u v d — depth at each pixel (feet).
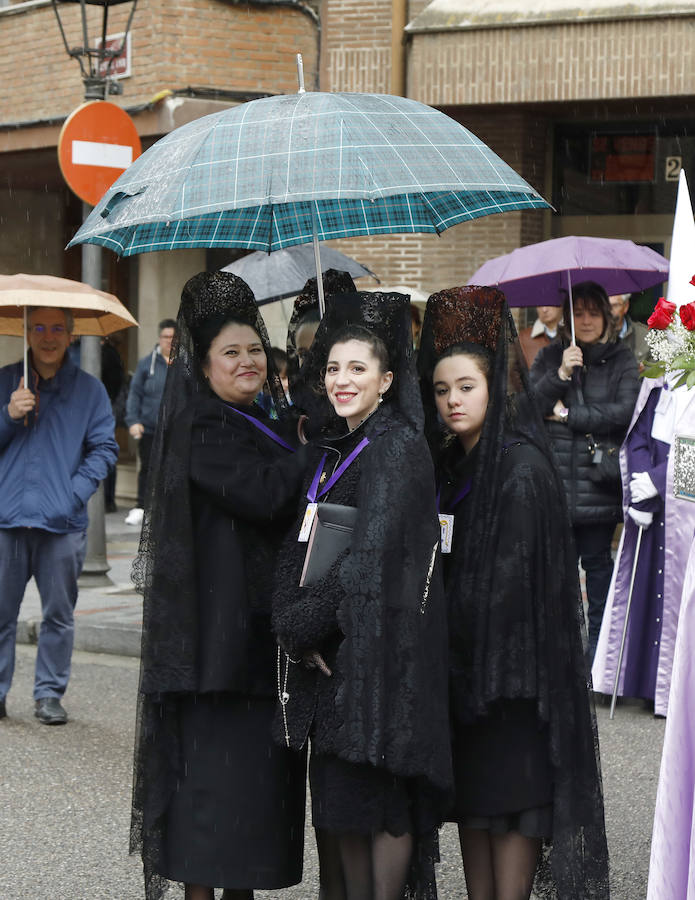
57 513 26.78
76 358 54.60
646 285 32.19
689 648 15.19
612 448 28.78
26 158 57.00
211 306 15.70
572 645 14.66
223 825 14.83
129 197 15.33
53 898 18.33
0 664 27.48
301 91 15.90
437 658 13.84
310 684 14.40
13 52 54.29
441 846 20.45
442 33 43.98
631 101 43.19
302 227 18.65
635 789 22.84
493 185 14.85
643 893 18.39
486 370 14.80
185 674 14.69
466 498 14.90
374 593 13.61
